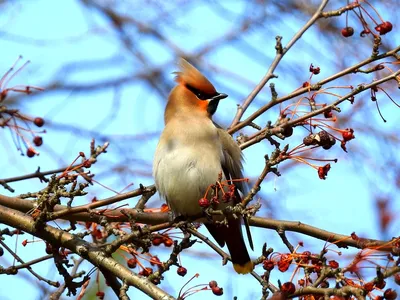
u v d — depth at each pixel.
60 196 10.09
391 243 9.27
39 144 9.30
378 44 10.75
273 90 11.49
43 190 10.32
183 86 12.89
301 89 11.12
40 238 10.52
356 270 9.09
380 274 8.90
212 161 11.69
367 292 8.84
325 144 9.97
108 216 10.52
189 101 12.73
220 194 11.38
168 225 10.24
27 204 10.88
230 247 11.61
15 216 10.49
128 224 11.65
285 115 10.84
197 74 12.92
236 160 12.04
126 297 9.77
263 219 11.63
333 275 9.16
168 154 11.73
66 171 10.07
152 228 10.18
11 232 10.75
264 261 9.67
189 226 11.48
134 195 10.18
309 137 9.92
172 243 11.37
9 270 10.45
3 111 9.18
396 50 10.75
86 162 10.04
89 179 10.06
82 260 12.19
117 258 11.92
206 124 11.98
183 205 11.70
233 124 12.38
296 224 11.55
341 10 11.49
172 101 12.84
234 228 11.46
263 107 11.70
